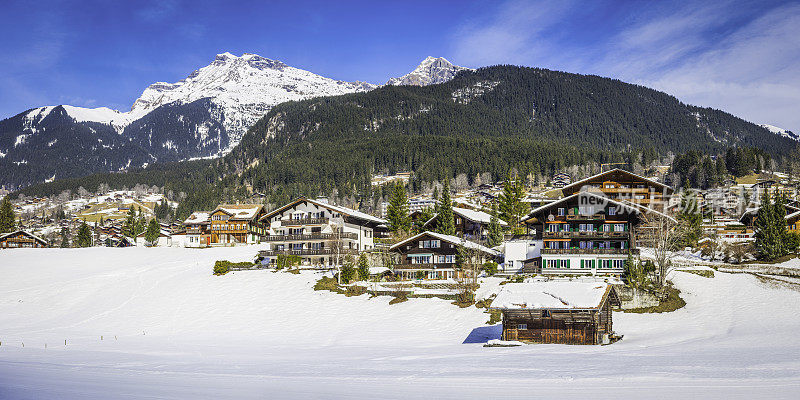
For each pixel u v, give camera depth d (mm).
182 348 59438
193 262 111875
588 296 56906
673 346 54031
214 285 90500
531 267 87625
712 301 71812
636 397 31141
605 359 45531
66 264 119062
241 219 157625
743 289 74500
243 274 95062
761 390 32469
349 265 86812
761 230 91250
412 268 92375
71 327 75625
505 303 57562
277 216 116062
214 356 53188
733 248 92250
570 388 33844
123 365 47219
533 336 57969
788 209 117812
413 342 60844
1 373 42688
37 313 84688
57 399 32719
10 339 67250
